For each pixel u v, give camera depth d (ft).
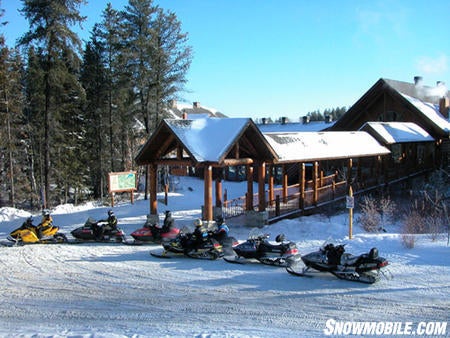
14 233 54.08
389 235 51.34
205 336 24.62
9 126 112.06
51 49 91.97
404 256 42.06
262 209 67.82
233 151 65.16
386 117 146.41
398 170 111.65
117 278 38.04
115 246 53.21
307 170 145.28
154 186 67.46
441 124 134.00
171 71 112.06
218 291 33.91
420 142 124.06
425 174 126.31
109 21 124.16
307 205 80.69
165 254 46.78
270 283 35.86
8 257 46.60
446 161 134.51
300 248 48.49
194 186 149.79
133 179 92.27
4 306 31.22
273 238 58.13
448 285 33.42
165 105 114.42
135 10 107.76
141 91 109.60
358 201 89.66
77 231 56.13
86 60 127.03
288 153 73.97
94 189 142.61
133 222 73.36
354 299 31.22
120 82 110.63
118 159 145.48
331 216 78.95
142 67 106.22
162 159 65.21
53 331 26.22
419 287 33.22
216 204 72.38
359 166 96.22
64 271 40.63
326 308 29.53
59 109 112.68
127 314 29.17
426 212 71.82
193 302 31.35
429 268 37.96
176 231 54.24
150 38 107.76
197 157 58.75
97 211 84.23
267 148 65.77
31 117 125.59
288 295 32.58
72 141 128.67
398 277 35.81
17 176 120.16
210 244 45.27
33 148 126.62
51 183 135.44
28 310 30.35
